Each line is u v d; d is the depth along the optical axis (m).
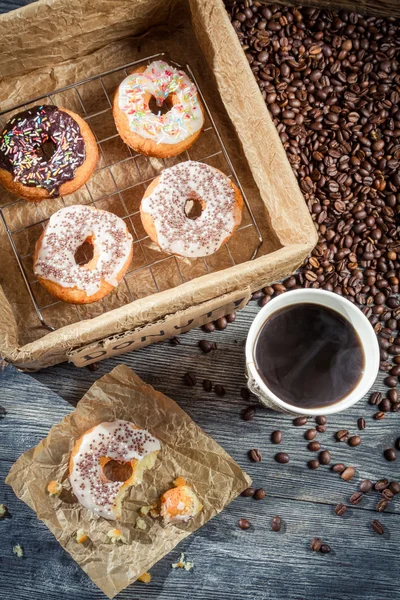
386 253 0.88
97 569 0.81
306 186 0.88
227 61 0.82
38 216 0.85
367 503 0.88
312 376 0.80
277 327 0.81
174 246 0.82
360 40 0.90
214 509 0.83
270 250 0.85
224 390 0.87
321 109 0.89
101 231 0.82
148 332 0.80
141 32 0.86
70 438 0.83
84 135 0.83
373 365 0.78
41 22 0.81
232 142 0.86
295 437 0.87
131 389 0.83
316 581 0.86
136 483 0.83
